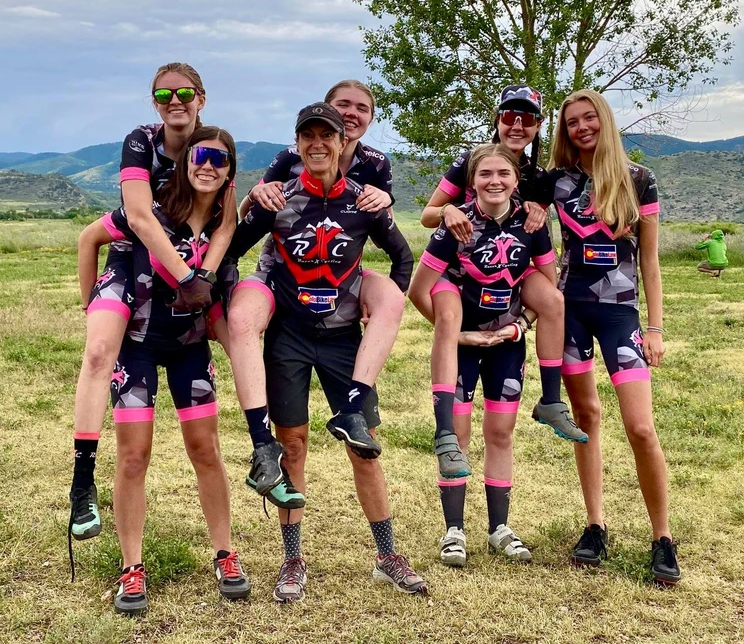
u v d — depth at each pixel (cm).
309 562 411
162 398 728
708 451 602
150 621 348
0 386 770
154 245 334
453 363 390
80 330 1089
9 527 434
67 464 554
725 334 1109
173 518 462
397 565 381
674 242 2642
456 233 388
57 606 357
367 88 396
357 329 380
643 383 396
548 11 2125
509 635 342
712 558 423
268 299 360
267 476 329
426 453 603
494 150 387
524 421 680
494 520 426
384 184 401
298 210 352
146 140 352
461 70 2211
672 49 2170
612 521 473
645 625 352
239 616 354
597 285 407
